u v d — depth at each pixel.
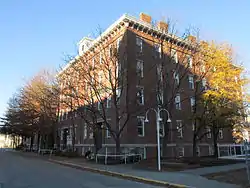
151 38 30.36
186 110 32.41
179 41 27.95
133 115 26.47
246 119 27.19
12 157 33.22
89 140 33.97
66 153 34.25
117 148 23.41
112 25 29.59
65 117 44.88
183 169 16.73
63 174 15.62
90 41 36.34
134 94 27.33
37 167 20.12
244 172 14.80
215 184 11.06
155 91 26.91
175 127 30.86
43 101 40.22
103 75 27.75
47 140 49.41
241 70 23.78
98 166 20.14
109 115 29.08
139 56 28.84
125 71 26.14
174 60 28.16
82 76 26.88
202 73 25.25
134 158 23.89
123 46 28.02
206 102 22.50
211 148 34.44
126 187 11.00
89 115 30.59
